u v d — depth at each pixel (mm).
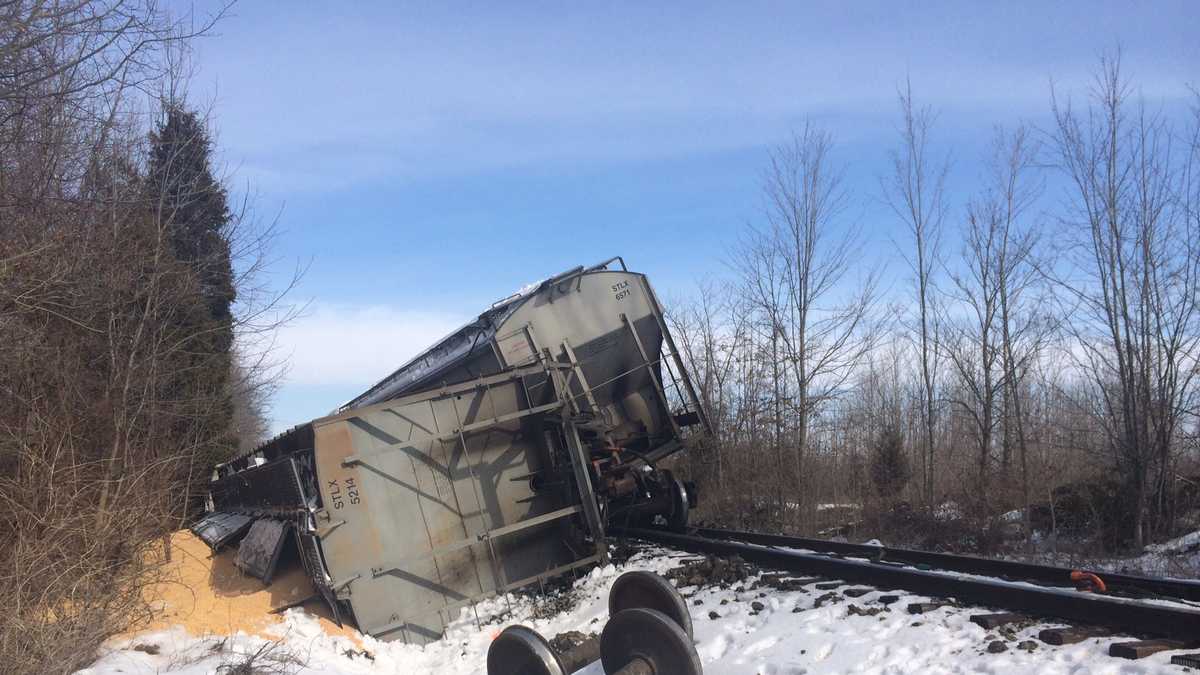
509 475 10664
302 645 8547
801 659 5969
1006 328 24875
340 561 9227
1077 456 23438
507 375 10703
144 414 11414
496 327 11367
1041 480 22312
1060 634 5543
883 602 7184
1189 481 19281
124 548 8820
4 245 9594
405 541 9672
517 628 5328
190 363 13766
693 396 13102
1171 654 5082
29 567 7551
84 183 11867
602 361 12258
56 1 9148
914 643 5859
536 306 11742
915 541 19047
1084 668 4992
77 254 10977
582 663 5914
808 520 21047
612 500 12633
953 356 25953
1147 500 19188
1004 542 18750
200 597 9789
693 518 20188
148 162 13859
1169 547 17047
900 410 32750
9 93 9078
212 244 14844
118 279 11711
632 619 5078
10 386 9648
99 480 9227
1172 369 19422
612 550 11219
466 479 10297
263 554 10047
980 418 26703
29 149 10438
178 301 13023
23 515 8141
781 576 8703
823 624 6660
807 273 23828
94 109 11898
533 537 10719
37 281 9914
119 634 8242
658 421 12953
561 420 10883
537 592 10469
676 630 4867
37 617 7316
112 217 11945
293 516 9820
